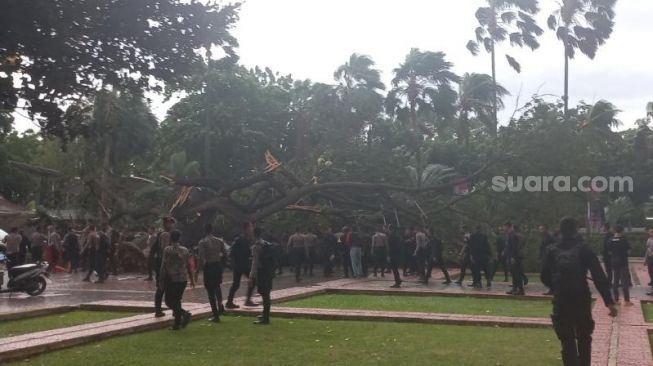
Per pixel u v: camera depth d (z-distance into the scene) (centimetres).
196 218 2727
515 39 4697
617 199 5100
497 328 1038
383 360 773
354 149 2864
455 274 2325
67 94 646
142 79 676
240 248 1221
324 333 975
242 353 819
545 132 2325
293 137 4653
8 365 746
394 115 5084
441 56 4931
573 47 4462
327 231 2469
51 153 4312
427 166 3778
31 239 2362
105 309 1269
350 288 1692
